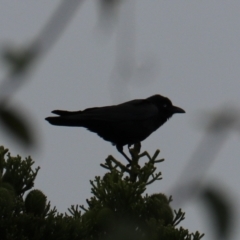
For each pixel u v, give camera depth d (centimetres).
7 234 843
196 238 872
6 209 869
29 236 873
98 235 865
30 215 874
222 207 192
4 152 964
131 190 938
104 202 946
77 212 962
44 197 919
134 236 413
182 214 925
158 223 886
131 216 917
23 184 959
